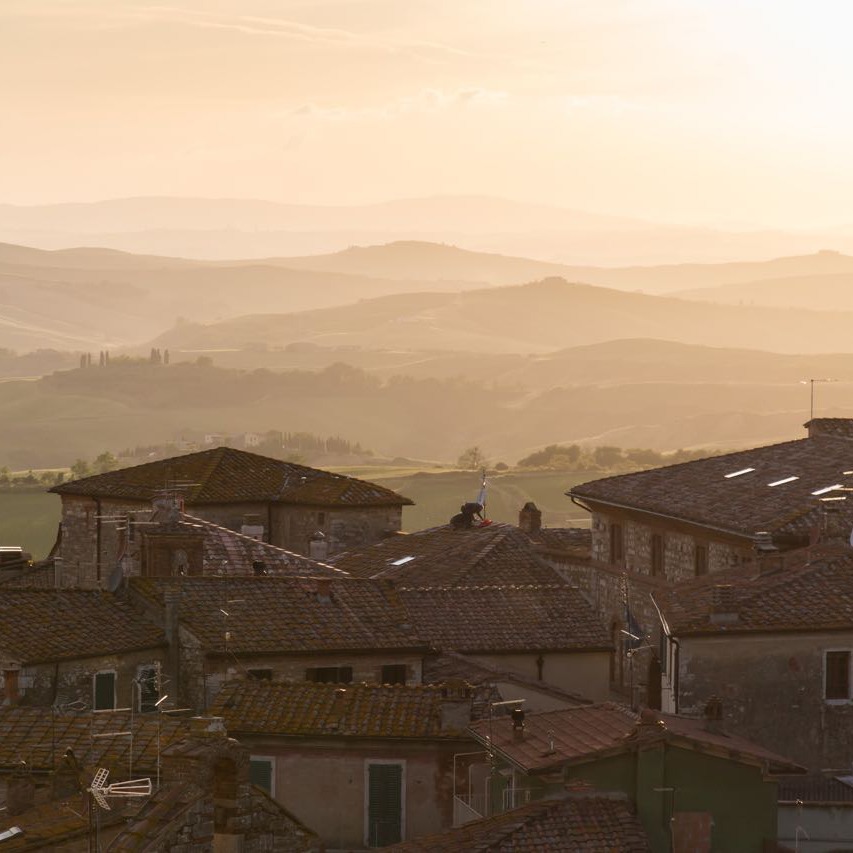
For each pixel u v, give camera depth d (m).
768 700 95.38
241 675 100.62
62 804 66.62
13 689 95.31
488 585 134.88
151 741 74.94
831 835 81.62
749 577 106.00
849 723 95.88
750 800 75.56
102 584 159.75
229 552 128.75
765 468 139.62
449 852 70.88
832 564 101.56
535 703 101.44
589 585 149.50
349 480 166.75
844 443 141.88
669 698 97.25
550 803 73.69
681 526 133.12
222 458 168.62
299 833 59.44
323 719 91.06
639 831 72.56
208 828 57.59
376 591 109.88
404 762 89.94
